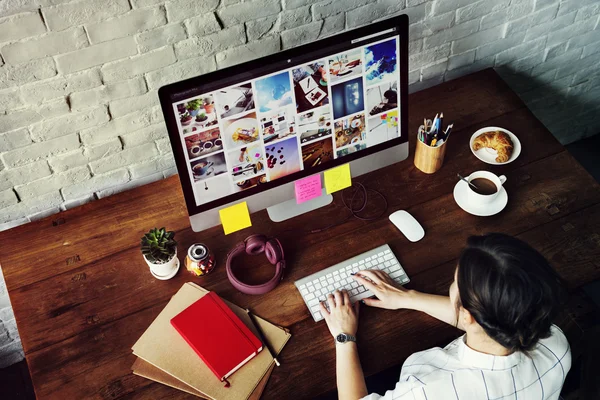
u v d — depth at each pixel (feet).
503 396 4.02
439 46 6.79
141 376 4.89
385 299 5.13
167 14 5.14
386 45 5.05
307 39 6.00
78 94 5.32
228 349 4.85
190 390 4.77
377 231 5.72
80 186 6.07
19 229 5.87
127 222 5.89
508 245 3.79
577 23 7.35
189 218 5.64
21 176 5.70
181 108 4.66
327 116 5.20
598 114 9.04
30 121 5.32
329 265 5.50
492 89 6.88
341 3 5.82
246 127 4.96
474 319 3.91
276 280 5.32
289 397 4.74
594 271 5.34
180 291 5.35
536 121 6.51
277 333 5.07
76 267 5.58
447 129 5.86
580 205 5.78
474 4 6.50
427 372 4.30
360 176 6.15
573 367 5.41
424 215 5.80
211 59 5.69
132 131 5.85
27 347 5.07
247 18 5.51
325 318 5.05
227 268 5.38
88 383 4.86
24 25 4.71
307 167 5.43
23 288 5.45
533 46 7.39
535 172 6.06
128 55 5.26
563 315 5.37
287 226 5.79
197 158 4.96
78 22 4.86
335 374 4.85
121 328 5.17
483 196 5.63
